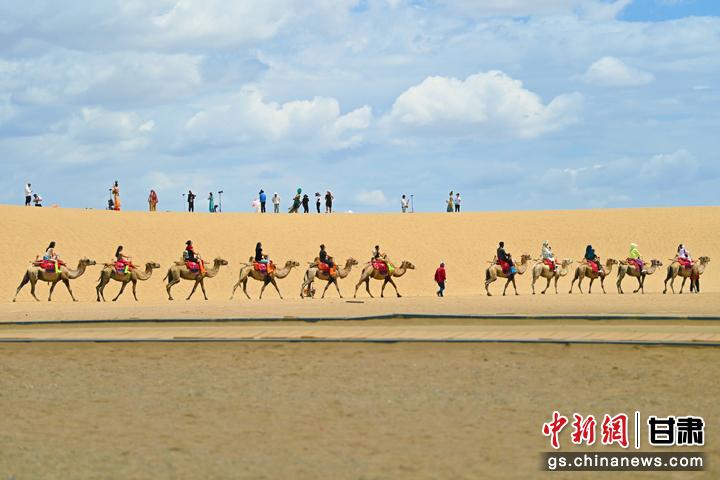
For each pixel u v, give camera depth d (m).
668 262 60.16
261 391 18.17
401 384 18.64
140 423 15.64
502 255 44.47
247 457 13.49
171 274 43.22
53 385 19.12
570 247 62.22
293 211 71.94
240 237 59.38
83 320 28.62
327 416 15.98
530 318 27.34
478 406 16.61
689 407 16.42
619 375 19.23
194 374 20.19
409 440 14.37
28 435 14.86
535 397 17.31
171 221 61.28
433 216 67.62
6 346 24.23
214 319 28.25
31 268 41.53
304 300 40.53
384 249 59.78
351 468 12.90
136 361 21.95
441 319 27.73
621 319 26.98
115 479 12.45
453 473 12.69
